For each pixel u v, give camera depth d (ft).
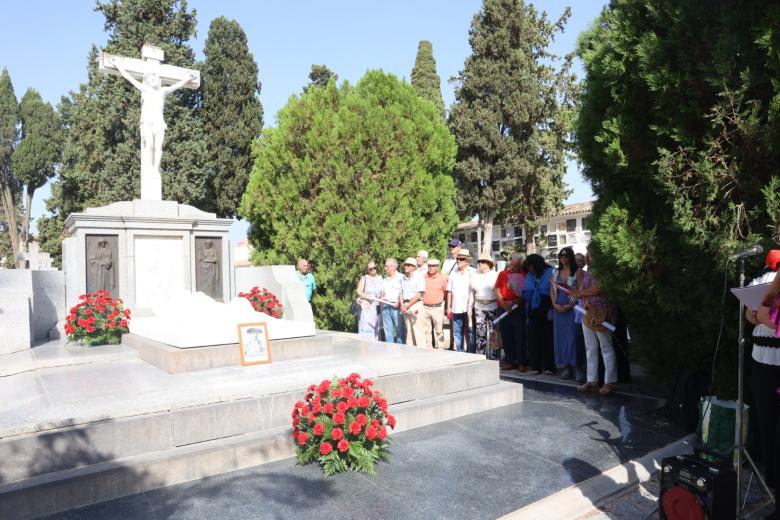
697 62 15.26
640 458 14.21
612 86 17.94
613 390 22.30
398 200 34.24
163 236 32.30
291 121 35.94
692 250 16.08
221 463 13.33
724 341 15.83
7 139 127.03
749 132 14.29
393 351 22.04
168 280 32.32
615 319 21.74
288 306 30.60
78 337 24.98
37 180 124.88
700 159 15.48
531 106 76.28
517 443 15.64
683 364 17.94
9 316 23.49
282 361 19.74
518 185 77.66
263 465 13.87
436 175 37.04
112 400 13.75
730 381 15.89
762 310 10.59
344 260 34.04
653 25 16.30
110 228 30.73
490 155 77.25
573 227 104.78
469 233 120.67
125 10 77.92
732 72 14.64
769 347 11.47
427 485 12.63
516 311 26.76
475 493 12.19
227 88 81.97
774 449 11.52
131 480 12.10
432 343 32.37
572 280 23.15
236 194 80.74
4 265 137.80
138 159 75.66
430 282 28.37
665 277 17.12
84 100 82.43
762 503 11.94
